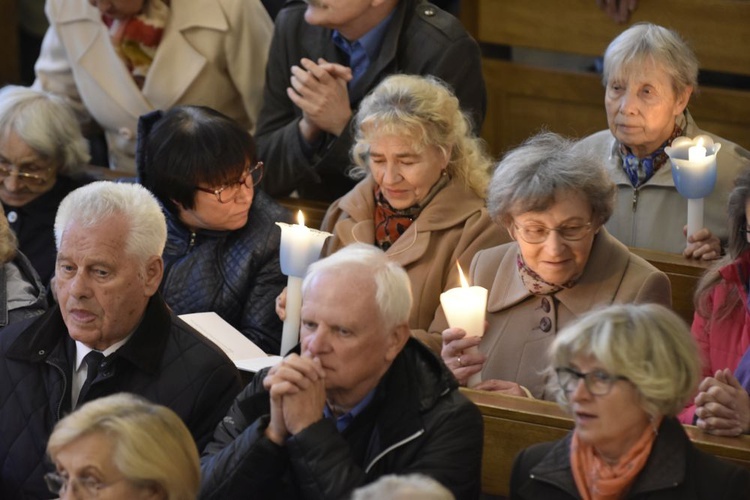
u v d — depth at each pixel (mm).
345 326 8961
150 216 10562
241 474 9070
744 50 17297
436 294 12766
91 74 17141
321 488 8789
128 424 8352
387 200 13234
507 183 11125
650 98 13734
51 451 8430
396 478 7289
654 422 8422
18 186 15164
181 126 13070
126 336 10680
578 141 14836
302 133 15242
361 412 9289
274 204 13680
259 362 11508
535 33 18516
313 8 14953
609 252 11352
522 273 11547
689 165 13039
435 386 9227
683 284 12945
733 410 9797
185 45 16828
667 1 17594
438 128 12797
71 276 10430
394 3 15086
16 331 10828
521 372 11398
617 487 8445
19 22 21906
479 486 9406
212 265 13359
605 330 8352
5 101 15180
